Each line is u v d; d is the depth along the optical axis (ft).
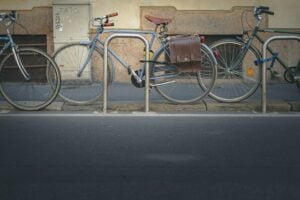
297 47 36.83
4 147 20.68
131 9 37.01
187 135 22.35
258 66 27.76
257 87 27.99
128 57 36.55
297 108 27.66
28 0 36.91
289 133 22.81
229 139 21.80
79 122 24.73
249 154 19.85
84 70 28.07
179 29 37.32
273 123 24.62
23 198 15.64
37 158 19.33
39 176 17.51
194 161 18.99
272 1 37.17
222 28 37.37
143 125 24.12
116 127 23.73
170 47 27.02
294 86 34.71
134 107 27.50
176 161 18.98
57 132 22.86
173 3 37.09
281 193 16.06
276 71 28.81
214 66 27.48
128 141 21.44
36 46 37.76
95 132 22.86
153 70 27.37
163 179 17.21
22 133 22.72
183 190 16.25
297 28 37.29
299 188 16.47
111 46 36.45
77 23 35.76
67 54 28.04
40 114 26.45
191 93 27.78
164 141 21.45
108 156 19.53
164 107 27.48
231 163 18.81
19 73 27.25
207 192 16.10
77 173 17.78
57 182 16.94
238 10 37.19
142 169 18.13
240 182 16.97
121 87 34.45
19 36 37.70
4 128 23.58
